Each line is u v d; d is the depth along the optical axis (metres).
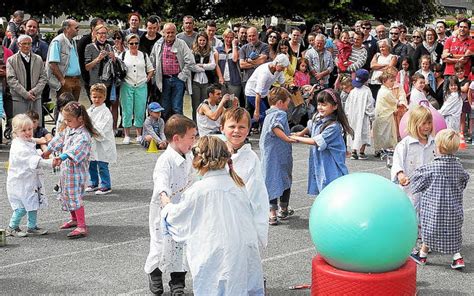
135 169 11.32
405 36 17.16
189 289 6.12
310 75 14.70
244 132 5.70
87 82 13.57
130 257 7.04
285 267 6.77
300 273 6.60
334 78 15.51
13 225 7.70
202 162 5.01
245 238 5.00
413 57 15.81
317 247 5.27
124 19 24.23
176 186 5.68
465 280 6.48
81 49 13.55
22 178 7.55
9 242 7.51
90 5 24.23
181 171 5.70
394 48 16.03
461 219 6.59
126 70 13.30
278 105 7.98
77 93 13.45
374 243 4.97
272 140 7.96
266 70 12.73
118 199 9.44
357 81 12.16
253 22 31.73
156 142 12.78
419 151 7.12
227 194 4.98
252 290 5.11
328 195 5.27
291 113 13.61
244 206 5.06
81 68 13.55
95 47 13.45
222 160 5.00
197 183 5.02
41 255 7.09
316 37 14.84
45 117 16.02
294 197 9.60
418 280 6.46
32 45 13.98
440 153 6.56
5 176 10.62
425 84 13.36
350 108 12.20
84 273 6.56
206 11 27.78
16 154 7.51
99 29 13.41
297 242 7.58
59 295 6.01
